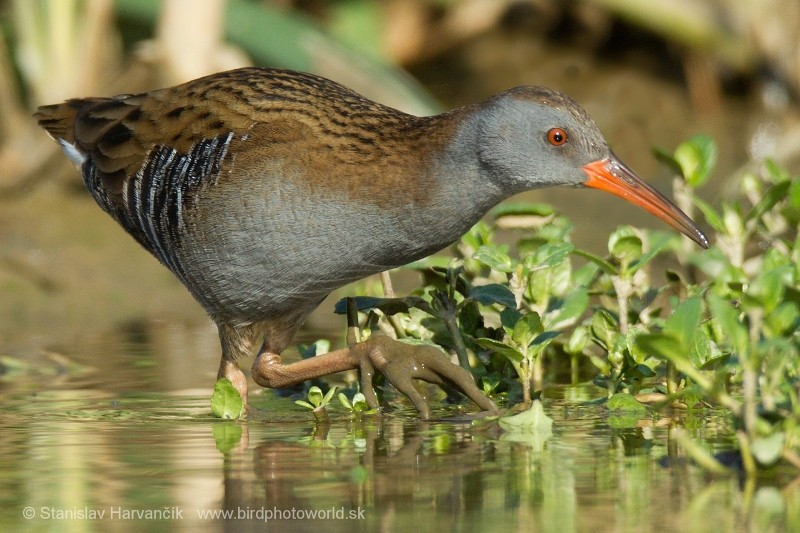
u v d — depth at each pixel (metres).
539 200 19.00
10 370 11.70
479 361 10.59
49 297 15.30
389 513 7.11
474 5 21.47
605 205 18.77
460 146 9.86
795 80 21.97
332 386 10.96
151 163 10.37
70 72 17.97
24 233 16.69
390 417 9.64
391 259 10.16
